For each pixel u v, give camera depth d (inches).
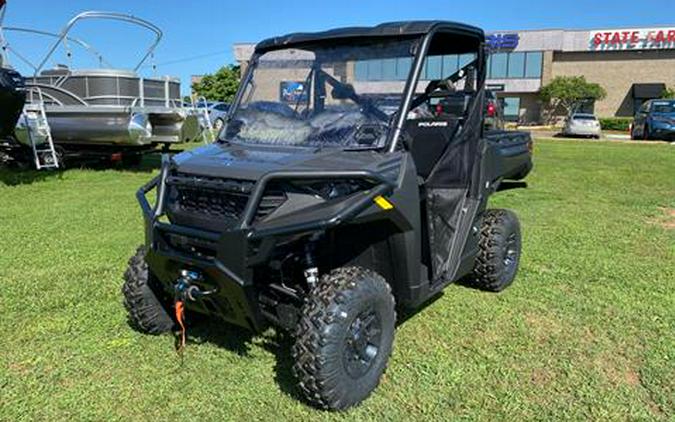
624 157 618.2
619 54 1764.3
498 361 137.6
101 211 300.7
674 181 433.7
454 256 150.0
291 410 117.0
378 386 124.7
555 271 205.3
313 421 113.3
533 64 1781.5
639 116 1003.3
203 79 1988.2
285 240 113.3
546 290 184.9
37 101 426.0
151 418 115.0
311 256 121.8
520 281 193.3
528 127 1662.2
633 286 190.2
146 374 130.5
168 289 130.7
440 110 159.0
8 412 116.0
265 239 108.1
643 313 167.5
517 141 358.9
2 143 423.2
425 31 135.0
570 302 175.0
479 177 161.5
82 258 214.8
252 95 149.2
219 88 1958.7
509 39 1775.3
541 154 652.1
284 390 124.1
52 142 418.9
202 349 141.7
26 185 383.6
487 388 125.9
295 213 110.6
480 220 167.0
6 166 445.1
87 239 243.1
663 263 216.4
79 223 273.1
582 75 1802.4
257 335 148.5
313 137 133.9
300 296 120.0
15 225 268.1
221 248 109.2
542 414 116.6
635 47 1729.8
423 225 137.1
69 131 422.9
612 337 151.3
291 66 145.8
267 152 127.6
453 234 153.6
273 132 139.3
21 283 185.9
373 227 126.3
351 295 112.3
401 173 121.8
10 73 332.2
